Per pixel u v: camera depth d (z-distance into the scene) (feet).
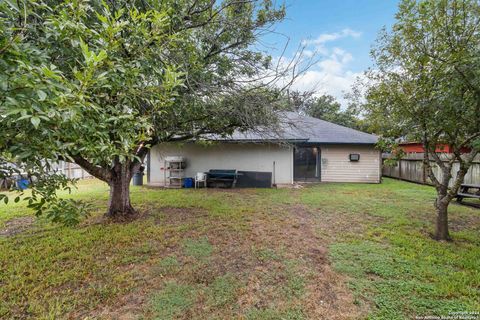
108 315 7.61
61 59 7.14
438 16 11.18
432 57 11.41
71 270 10.05
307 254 11.77
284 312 7.83
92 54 5.18
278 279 9.64
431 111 12.23
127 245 12.57
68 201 7.43
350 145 39.14
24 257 11.18
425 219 17.46
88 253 11.62
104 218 17.01
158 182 36.99
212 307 8.04
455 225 16.37
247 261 11.05
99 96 6.68
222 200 23.90
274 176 36.58
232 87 15.35
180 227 15.25
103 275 9.76
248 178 35.22
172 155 37.06
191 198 24.80
